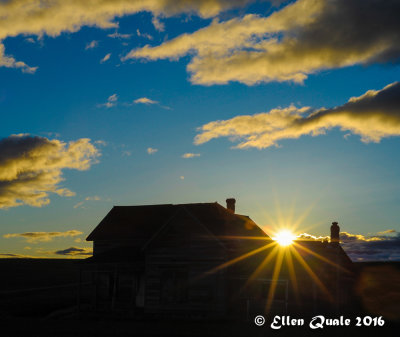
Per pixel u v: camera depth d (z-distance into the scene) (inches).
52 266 5216.5
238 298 1129.4
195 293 1142.3
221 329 949.8
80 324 1026.7
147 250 1211.2
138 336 836.6
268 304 1109.7
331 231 1305.4
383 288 2054.6
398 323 1092.5
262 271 1130.7
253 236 1387.8
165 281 1181.1
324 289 1150.3
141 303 1266.0
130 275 1288.1
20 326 981.2
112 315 1194.6
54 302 1557.6
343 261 1321.4
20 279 3058.6
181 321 1112.8
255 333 892.0
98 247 1460.4
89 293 1958.7
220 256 1138.7
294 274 1114.1
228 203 1572.3
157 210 1517.0
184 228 1186.0
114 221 1508.4
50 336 837.8
